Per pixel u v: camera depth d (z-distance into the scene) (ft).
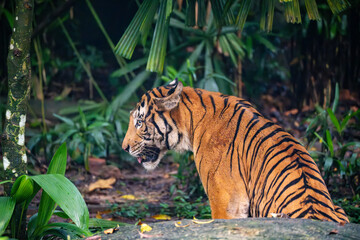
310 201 18.70
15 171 21.77
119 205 36.06
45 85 65.10
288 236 14.62
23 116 21.93
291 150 20.40
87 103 53.98
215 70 51.65
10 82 21.62
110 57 72.28
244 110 22.47
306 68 62.54
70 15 67.05
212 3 28.94
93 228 24.82
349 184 34.24
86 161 42.73
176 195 38.60
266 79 67.92
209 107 23.44
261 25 26.17
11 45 21.48
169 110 23.90
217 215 21.91
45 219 22.09
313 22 58.70
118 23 73.20
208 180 22.30
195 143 23.25
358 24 60.90
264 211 19.85
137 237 15.58
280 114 61.98
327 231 14.96
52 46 68.44
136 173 46.44
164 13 26.09
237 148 21.70
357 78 62.18
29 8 21.33
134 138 24.82
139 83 52.24
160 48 26.27
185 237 15.07
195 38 52.39
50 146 44.14
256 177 20.68
